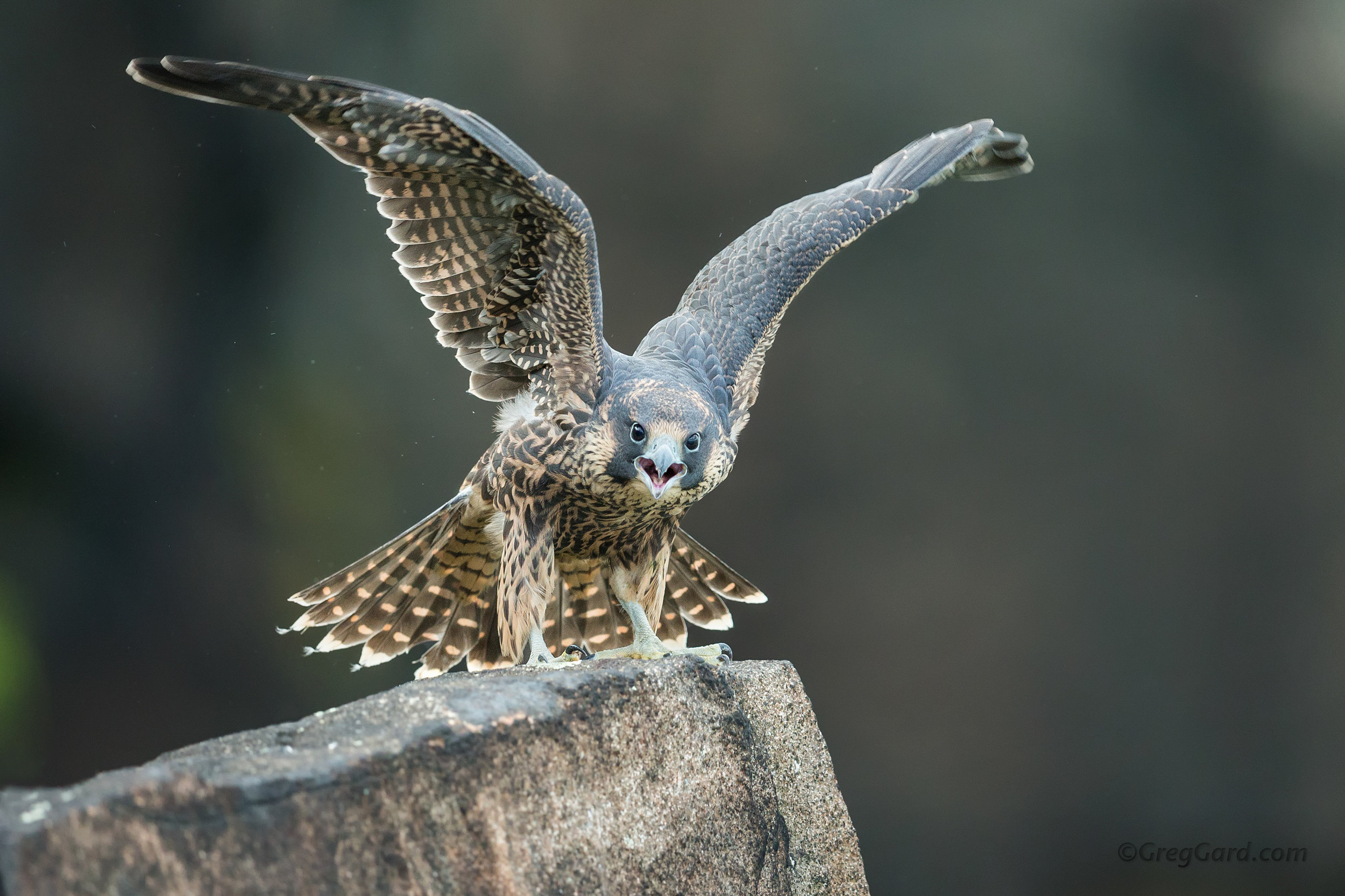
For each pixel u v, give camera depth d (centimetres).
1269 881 1583
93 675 1600
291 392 1658
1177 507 1600
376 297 1650
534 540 644
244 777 386
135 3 1538
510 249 616
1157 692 1595
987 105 1572
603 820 486
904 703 1587
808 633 1586
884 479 1588
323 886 390
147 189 1592
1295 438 1605
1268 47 1568
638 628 651
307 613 724
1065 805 1588
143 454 1630
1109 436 1598
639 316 1587
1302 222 1598
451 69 1602
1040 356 1592
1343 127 1591
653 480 614
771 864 552
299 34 1602
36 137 1528
